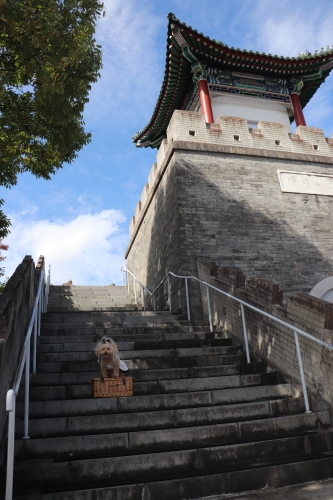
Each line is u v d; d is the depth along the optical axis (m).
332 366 6.25
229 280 10.00
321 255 14.02
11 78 9.40
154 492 4.39
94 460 4.70
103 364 6.42
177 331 10.22
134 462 4.79
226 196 13.83
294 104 17.94
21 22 7.72
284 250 13.64
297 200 14.67
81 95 9.70
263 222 13.85
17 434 5.32
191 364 7.96
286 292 13.07
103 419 5.63
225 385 7.15
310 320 6.85
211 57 16.59
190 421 5.92
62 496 4.13
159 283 14.96
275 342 7.83
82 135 11.02
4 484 4.40
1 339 5.12
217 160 14.34
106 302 15.95
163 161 14.98
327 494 4.41
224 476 4.64
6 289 6.35
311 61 17.44
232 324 9.68
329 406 6.24
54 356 7.76
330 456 5.24
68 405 5.96
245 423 5.72
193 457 4.99
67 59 8.05
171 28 15.35
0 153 10.23
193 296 11.87
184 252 12.61
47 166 10.98
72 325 10.09
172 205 13.88
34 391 6.31
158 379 7.23
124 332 9.72
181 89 18.41
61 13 8.33
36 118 10.12
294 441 5.46
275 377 7.55
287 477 4.87
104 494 4.25
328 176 15.61
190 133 14.58
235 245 13.20
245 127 15.34
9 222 11.38
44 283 13.17
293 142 15.80
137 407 6.19
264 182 14.54
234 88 17.41
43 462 4.66
